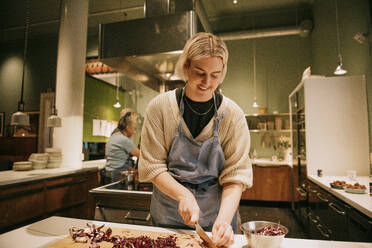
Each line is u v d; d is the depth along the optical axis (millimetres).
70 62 3199
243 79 5492
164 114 1016
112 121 5680
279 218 3658
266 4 4918
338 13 3506
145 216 1693
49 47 5934
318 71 4633
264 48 5457
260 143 5211
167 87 3498
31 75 5969
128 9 4727
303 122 2949
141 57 2369
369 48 2621
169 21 2240
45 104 5223
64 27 3244
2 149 5504
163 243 813
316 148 2707
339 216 1843
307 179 2812
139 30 2307
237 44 5605
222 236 785
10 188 2057
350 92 2672
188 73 911
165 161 1079
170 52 2203
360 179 2363
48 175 2434
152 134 1028
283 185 4281
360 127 2623
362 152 2604
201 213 1046
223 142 1065
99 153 5484
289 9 5086
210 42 829
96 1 4586
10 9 4875
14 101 6039
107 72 5863
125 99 6180
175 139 1012
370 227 1349
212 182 1101
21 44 6180
